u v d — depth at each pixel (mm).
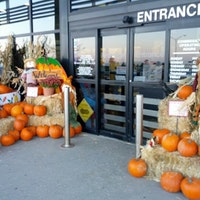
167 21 3965
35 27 6016
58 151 4184
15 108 5043
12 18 6512
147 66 4336
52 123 4938
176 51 3961
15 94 5570
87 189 2975
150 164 3184
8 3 6527
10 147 4391
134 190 2938
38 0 5824
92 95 5164
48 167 3562
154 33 4184
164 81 4105
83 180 3186
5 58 5957
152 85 4289
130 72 4520
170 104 3332
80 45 5195
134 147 4383
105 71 4941
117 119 4879
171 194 2846
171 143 3066
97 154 4051
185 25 3805
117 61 4723
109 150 4230
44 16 5762
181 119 3303
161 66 4176
